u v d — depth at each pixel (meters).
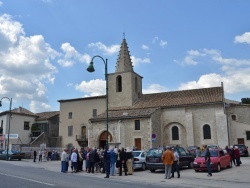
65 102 51.69
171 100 42.59
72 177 16.61
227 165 22.27
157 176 18.44
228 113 43.31
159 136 39.84
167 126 40.94
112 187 12.20
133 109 42.38
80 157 22.39
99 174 19.97
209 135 38.38
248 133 39.50
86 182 13.95
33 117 56.78
